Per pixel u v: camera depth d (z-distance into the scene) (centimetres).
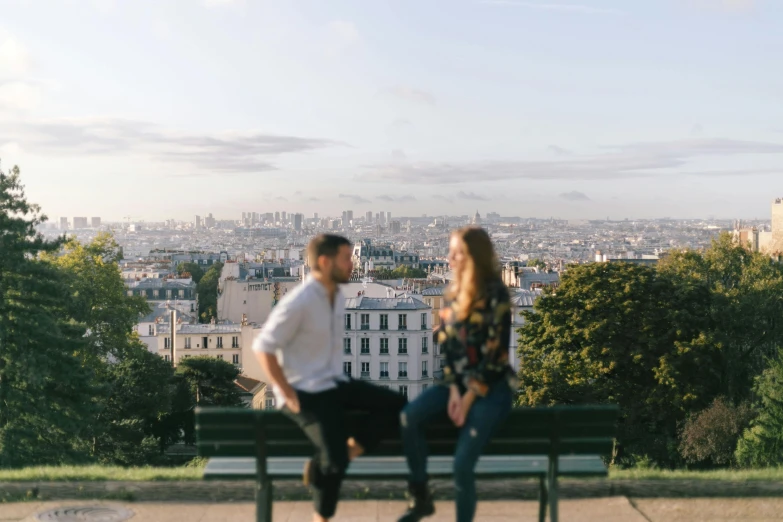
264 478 881
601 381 5059
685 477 1190
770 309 6197
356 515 1050
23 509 1083
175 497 1123
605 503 1094
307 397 851
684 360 4862
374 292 14238
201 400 8731
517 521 1025
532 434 892
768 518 1044
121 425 6206
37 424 3734
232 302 19625
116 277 7950
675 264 7306
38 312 3759
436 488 1121
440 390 879
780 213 12694
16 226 3809
